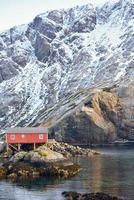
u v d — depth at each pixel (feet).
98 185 262.67
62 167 319.06
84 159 429.79
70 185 264.31
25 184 271.28
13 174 302.45
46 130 458.09
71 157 455.63
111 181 277.23
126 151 542.98
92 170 335.06
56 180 284.61
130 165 368.07
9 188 258.37
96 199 213.05
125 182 272.51
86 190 246.68
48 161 323.37
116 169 340.59
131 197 224.94
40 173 307.78
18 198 229.66
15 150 446.60
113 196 218.79
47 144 457.27
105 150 565.53
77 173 317.63
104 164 378.73
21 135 447.42
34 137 451.94
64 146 492.54
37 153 330.13
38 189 253.65
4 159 412.36
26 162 329.93
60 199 222.89
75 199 219.20
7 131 447.01
